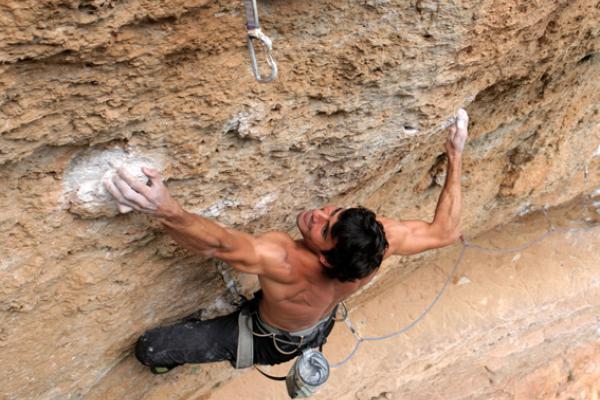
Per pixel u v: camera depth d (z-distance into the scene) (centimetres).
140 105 216
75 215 245
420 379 565
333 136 293
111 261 279
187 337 344
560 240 602
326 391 515
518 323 583
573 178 552
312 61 246
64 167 223
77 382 339
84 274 273
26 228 233
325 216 262
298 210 351
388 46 255
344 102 273
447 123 332
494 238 591
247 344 339
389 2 237
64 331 296
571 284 588
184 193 274
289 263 273
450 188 316
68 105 199
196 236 236
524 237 595
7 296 248
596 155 530
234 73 228
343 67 256
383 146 323
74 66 188
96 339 319
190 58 212
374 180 379
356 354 530
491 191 513
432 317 559
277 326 322
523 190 512
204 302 382
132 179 218
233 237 252
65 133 208
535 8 279
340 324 536
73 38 177
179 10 189
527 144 471
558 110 442
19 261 242
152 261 302
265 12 217
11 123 190
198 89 225
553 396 603
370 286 516
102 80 197
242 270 270
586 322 618
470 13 255
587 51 374
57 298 273
